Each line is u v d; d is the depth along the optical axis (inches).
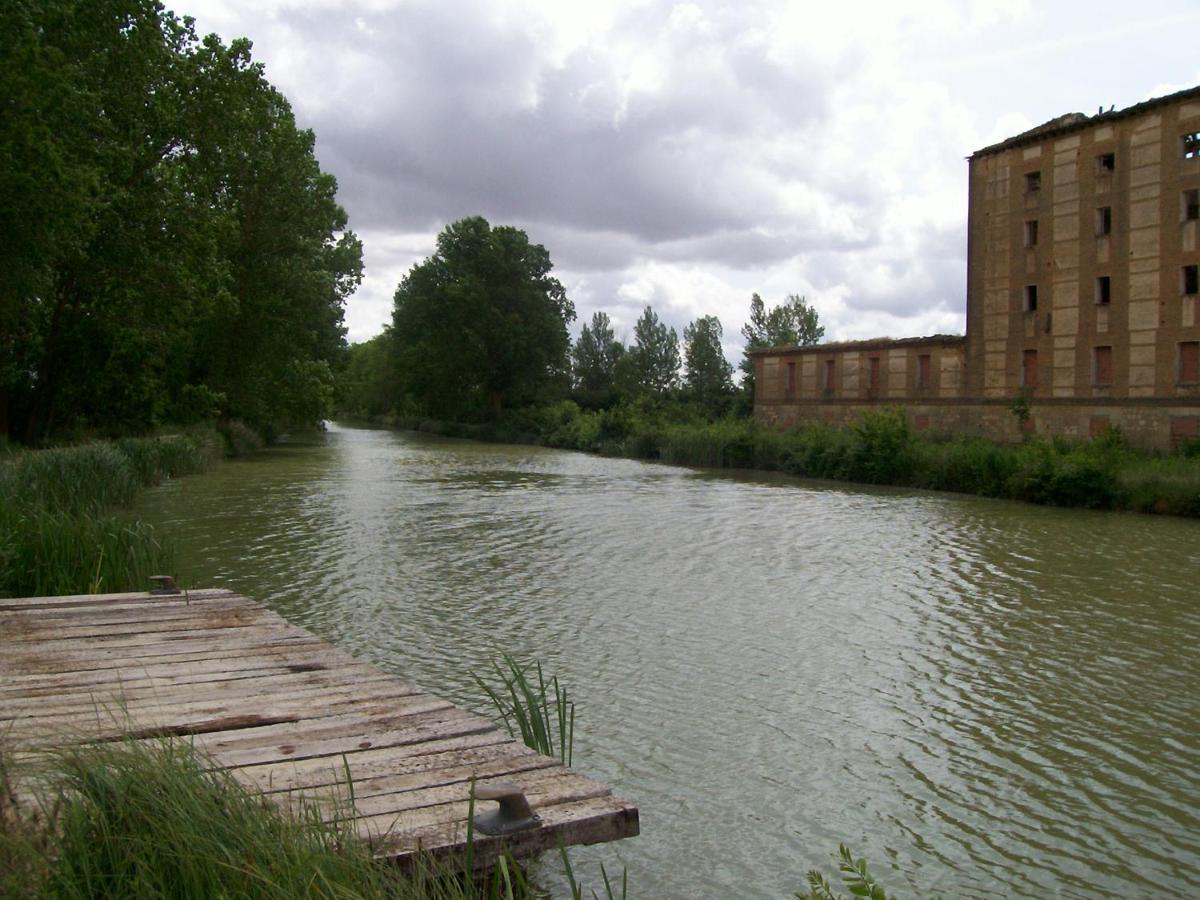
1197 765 350.6
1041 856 284.7
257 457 2027.6
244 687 293.1
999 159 1780.3
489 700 403.2
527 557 775.7
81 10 1139.9
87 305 1364.4
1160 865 279.7
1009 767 347.3
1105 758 356.5
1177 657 486.6
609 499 1273.4
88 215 1095.6
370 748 237.3
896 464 1551.4
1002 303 1777.8
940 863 279.6
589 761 346.3
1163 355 1510.8
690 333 3427.7
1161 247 1512.1
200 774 186.5
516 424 3110.2
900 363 2001.7
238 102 1374.3
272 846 162.7
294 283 1834.4
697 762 347.6
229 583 644.1
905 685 439.2
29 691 286.2
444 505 1162.6
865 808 313.9
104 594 458.3
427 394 3558.1
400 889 160.4
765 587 659.4
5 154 897.5
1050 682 445.1
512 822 187.6
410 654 472.4
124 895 156.6
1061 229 1669.5
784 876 270.5
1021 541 895.7
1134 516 1121.4
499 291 3218.5
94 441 1274.6
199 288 1357.0
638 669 456.8
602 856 280.1
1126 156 1563.7
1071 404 1649.9
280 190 1742.1
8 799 186.2
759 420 2385.6
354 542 840.3
